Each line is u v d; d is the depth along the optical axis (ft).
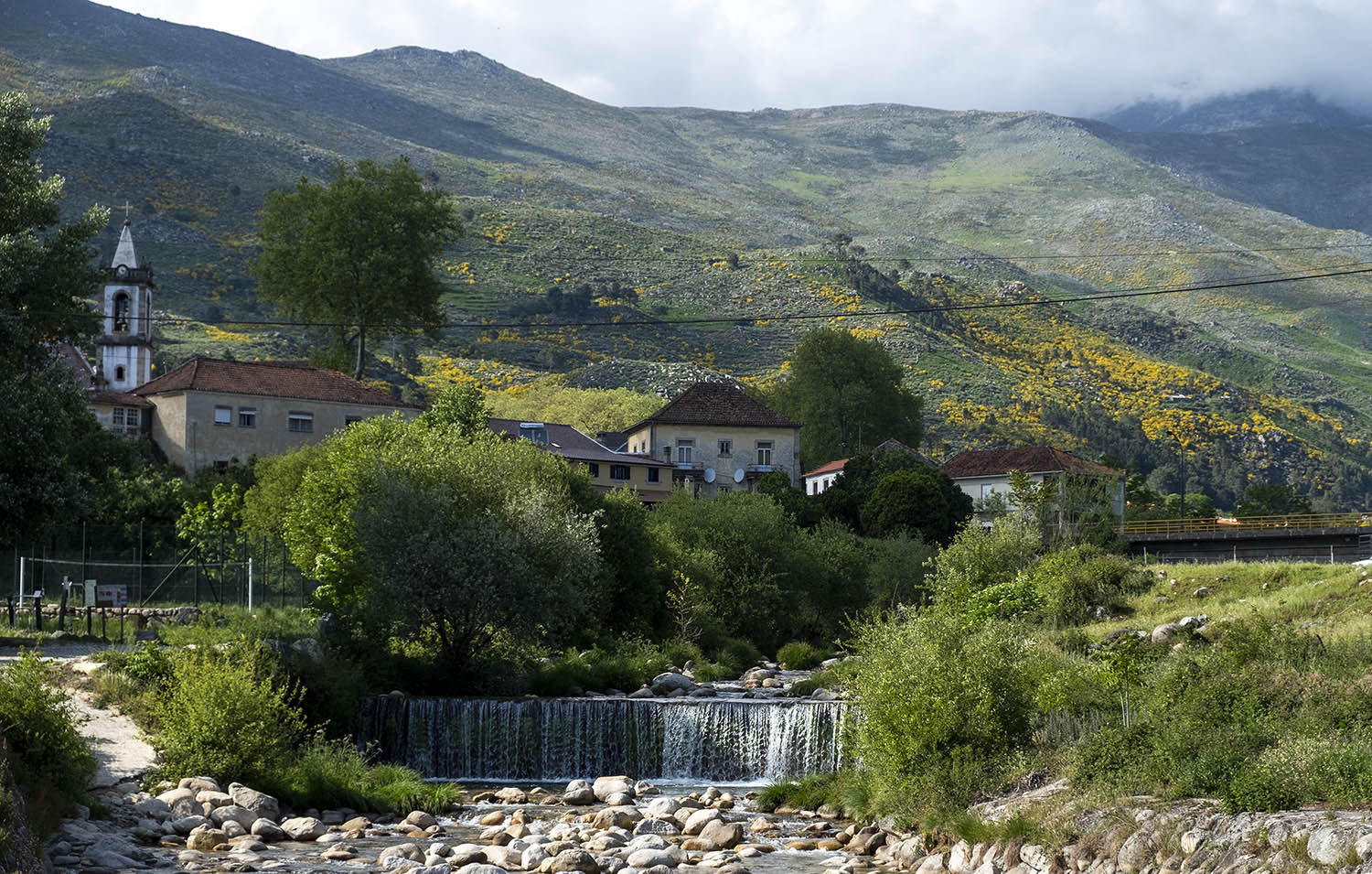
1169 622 171.22
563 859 87.71
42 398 158.40
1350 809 72.28
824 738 129.08
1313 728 85.76
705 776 133.28
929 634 107.76
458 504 163.53
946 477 329.31
